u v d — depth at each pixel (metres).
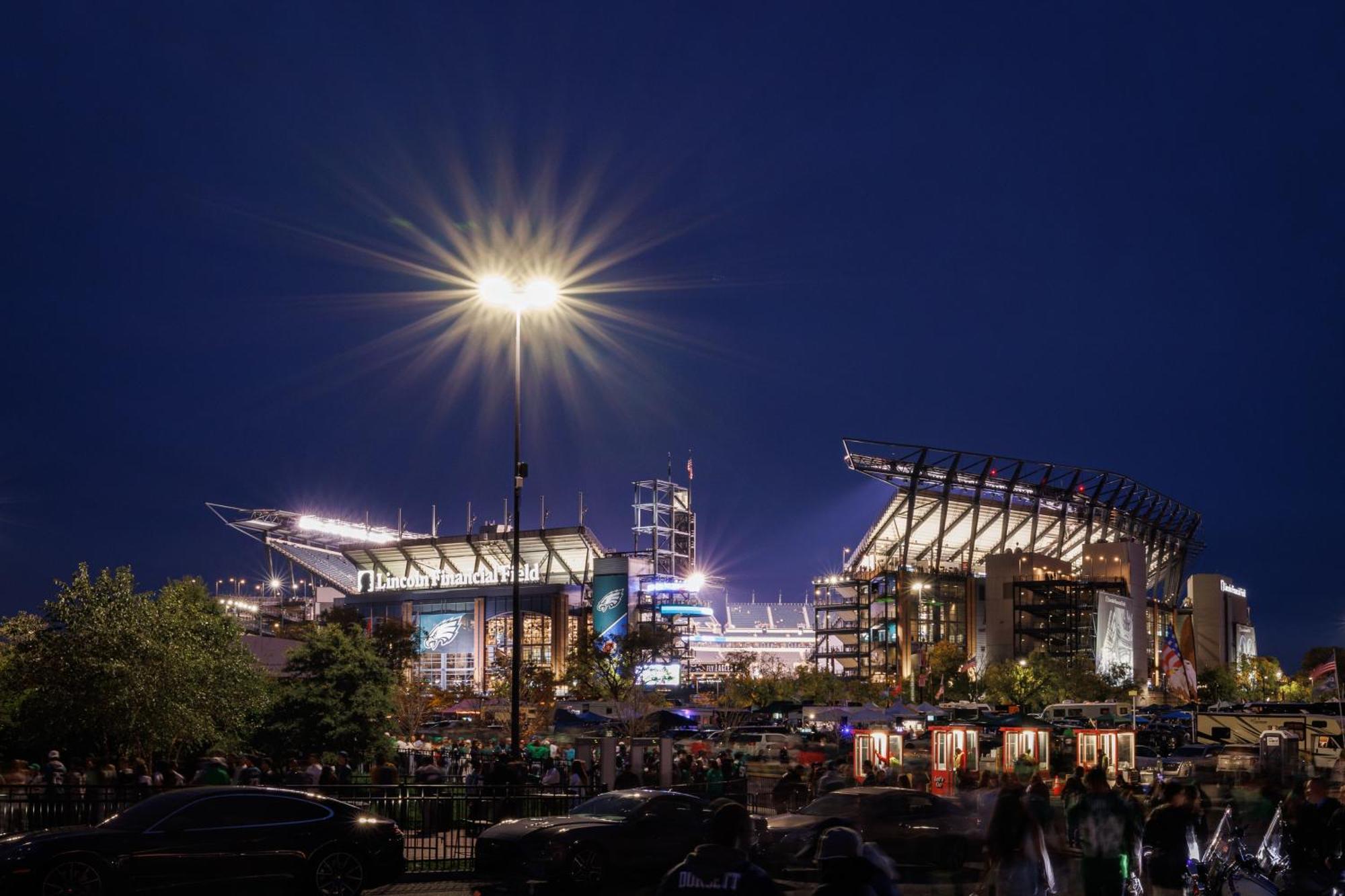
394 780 26.77
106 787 22.28
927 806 23.14
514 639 31.89
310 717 44.81
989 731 58.09
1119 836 14.21
